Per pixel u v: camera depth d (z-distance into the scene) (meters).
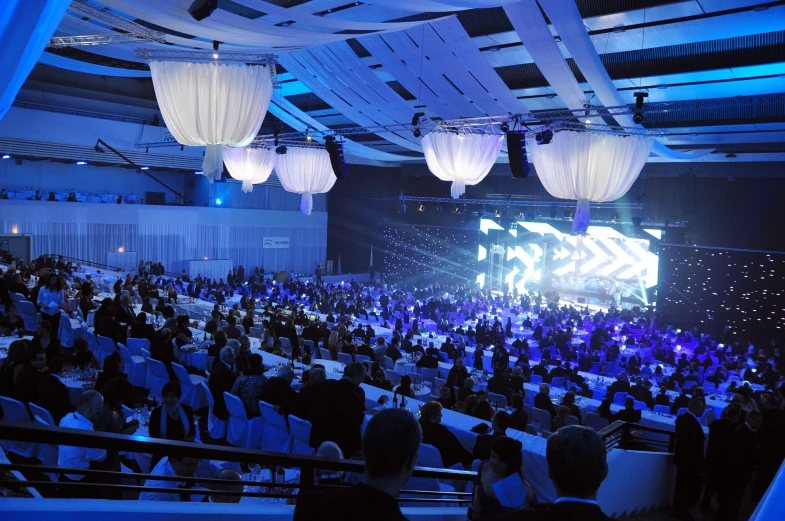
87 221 28.61
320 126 21.17
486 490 3.73
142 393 10.30
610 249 35.56
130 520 2.69
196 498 4.51
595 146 13.56
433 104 16.94
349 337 14.77
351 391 5.84
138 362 10.48
